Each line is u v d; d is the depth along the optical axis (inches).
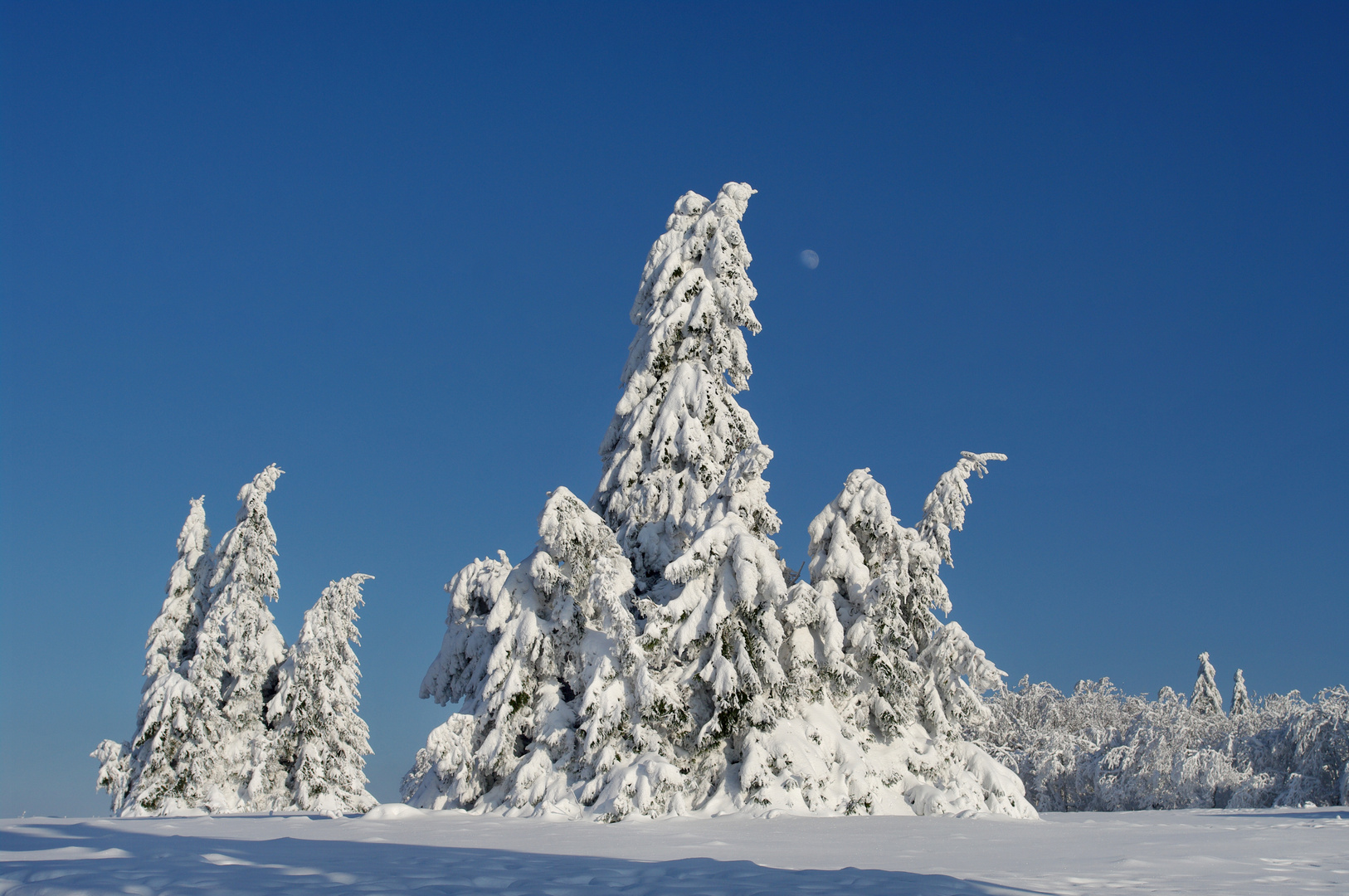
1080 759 1943.9
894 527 1071.6
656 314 1235.9
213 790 1498.5
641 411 1206.3
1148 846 562.9
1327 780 1748.3
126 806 1473.9
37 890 379.9
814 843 613.3
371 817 827.4
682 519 1142.3
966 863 489.7
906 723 1029.8
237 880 404.2
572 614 1005.8
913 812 943.0
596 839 641.0
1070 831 692.1
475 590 1131.3
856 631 1024.2
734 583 954.7
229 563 1689.2
